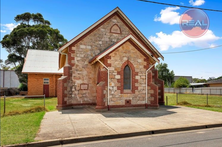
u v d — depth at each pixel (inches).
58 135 284.7
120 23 699.4
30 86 1158.3
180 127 335.9
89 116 451.2
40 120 399.9
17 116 462.6
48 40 1956.2
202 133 313.7
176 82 2098.9
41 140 259.8
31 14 1948.8
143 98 586.6
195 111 539.2
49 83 1197.1
